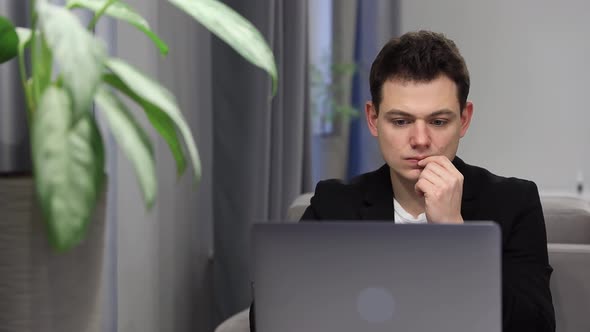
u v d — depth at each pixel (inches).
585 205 67.9
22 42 42.6
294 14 108.9
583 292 60.9
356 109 142.3
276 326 39.7
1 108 55.0
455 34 156.1
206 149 100.5
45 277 38.9
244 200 98.5
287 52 109.1
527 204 58.6
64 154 35.4
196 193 97.7
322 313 39.1
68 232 34.7
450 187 52.2
